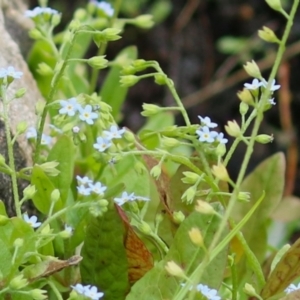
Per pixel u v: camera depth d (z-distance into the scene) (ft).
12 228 1.74
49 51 2.37
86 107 1.74
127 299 1.66
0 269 1.68
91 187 1.69
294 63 4.58
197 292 1.63
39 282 1.73
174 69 4.89
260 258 1.91
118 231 1.71
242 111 1.73
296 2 1.66
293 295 1.64
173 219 1.78
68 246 1.80
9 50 2.26
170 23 4.98
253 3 4.85
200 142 1.73
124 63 2.26
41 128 1.79
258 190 1.94
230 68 4.66
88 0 4.89
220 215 1.60
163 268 1.66
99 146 1.72
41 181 1.76
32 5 4.61
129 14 4.80
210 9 4.93
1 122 2.00
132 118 4.73
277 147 4.44
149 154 1.74
